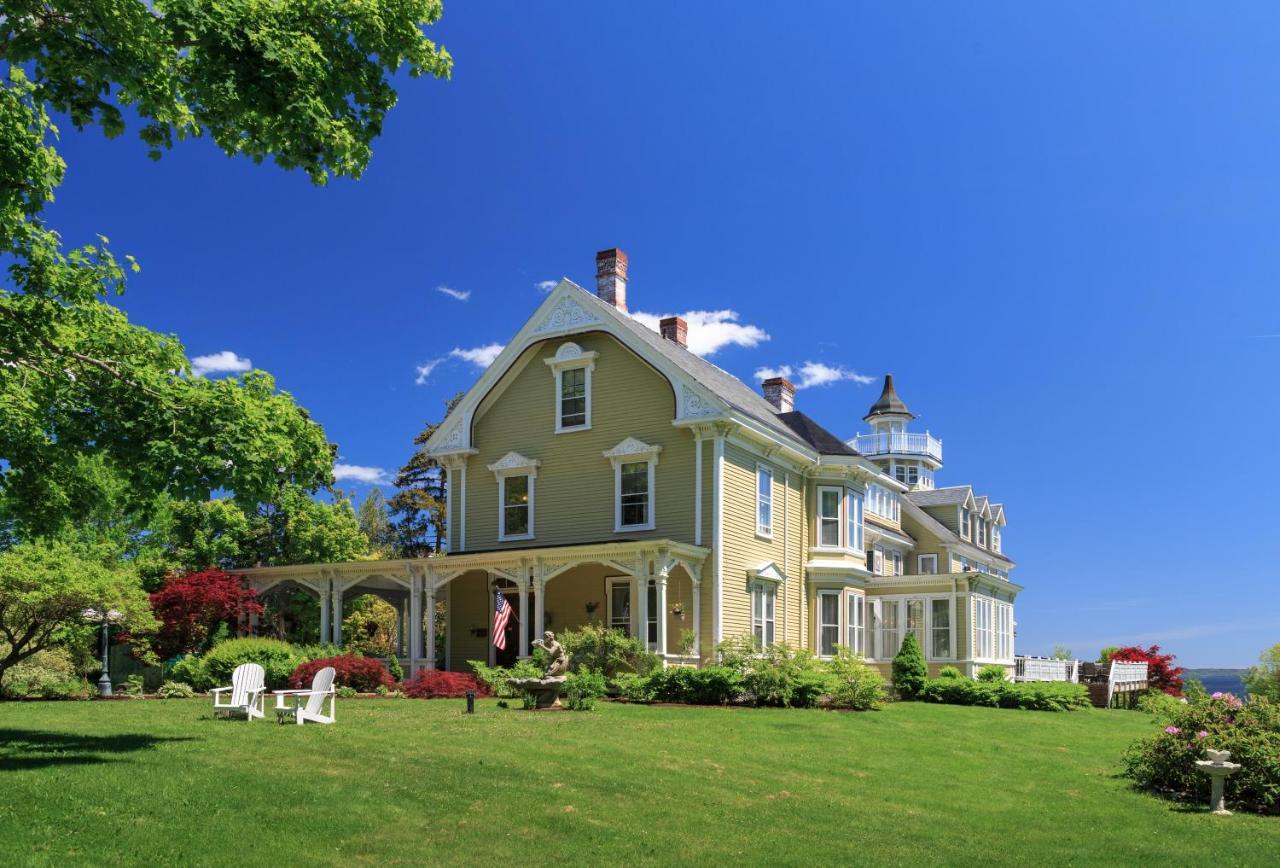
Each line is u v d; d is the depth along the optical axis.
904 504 45.75
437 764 12.15
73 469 13.48
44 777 10.30
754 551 27.73
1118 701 32.34
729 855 9.10
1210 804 12.46
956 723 20.19
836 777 13.18
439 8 11.86
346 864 8.34
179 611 27.44
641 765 12.93
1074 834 10.70
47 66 10.04
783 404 36.56
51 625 23.80
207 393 12.38
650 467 26.92
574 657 23.48
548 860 8.70
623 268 30.72
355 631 38.25
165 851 8.27
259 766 11.56
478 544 29.36
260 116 10.80
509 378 29.62
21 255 12.65
